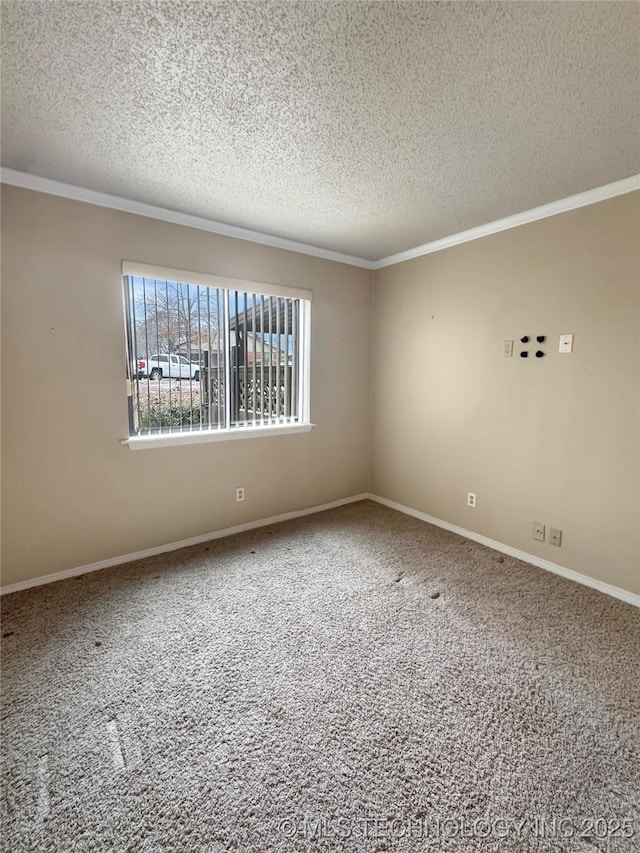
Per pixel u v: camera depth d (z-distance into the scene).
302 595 2.28
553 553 2.59
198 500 2.94
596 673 1.71
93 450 2.48
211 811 1.17
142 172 2.08
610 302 2.24
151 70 1.35
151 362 2.65
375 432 3.92
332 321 3.53
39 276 2.21
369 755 1.34
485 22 1.15
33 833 1.11
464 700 1.57
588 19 1.14
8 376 2.19
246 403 3.11
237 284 2.90
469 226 2.82
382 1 1.09
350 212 2.57
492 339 2.84
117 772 1.28
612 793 1.22
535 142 1.78
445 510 3.28
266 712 1.51
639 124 1.64
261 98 1.50
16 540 2.28
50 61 1.31
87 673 1.68
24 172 2.09
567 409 2.46
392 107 1.54
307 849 1.08
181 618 2.06
